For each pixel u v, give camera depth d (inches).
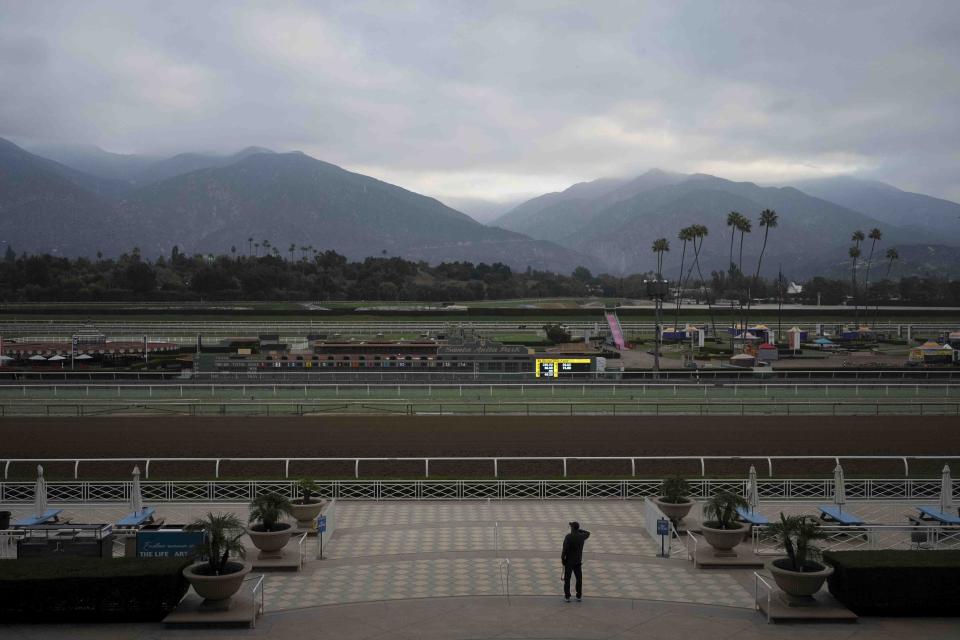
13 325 4101.9
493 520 964.6
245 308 5300.2
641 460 1305.4
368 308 5743.1
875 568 617.9
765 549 811.4
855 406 1846.7
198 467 1284.4
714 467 1283.2
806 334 4084.6
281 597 674.8
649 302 7790.4
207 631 590.9
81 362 2913.4
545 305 7116.1
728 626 601.0
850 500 1071.0
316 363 2623.0
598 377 2486.5
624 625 602.5
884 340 4328.3
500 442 1480.1
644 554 813.9
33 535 784.3
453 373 2455.7
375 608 644.1
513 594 682.8
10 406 1851.6
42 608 609.0
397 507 1040.8
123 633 588.4
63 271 7052.2
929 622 608.4
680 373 2509.8
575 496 1107.3
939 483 1150.3
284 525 789.9
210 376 2479.1
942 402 1907.0
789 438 1513.3
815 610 618.5
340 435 1539.1
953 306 7436.0
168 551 713.6
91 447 1450.5
